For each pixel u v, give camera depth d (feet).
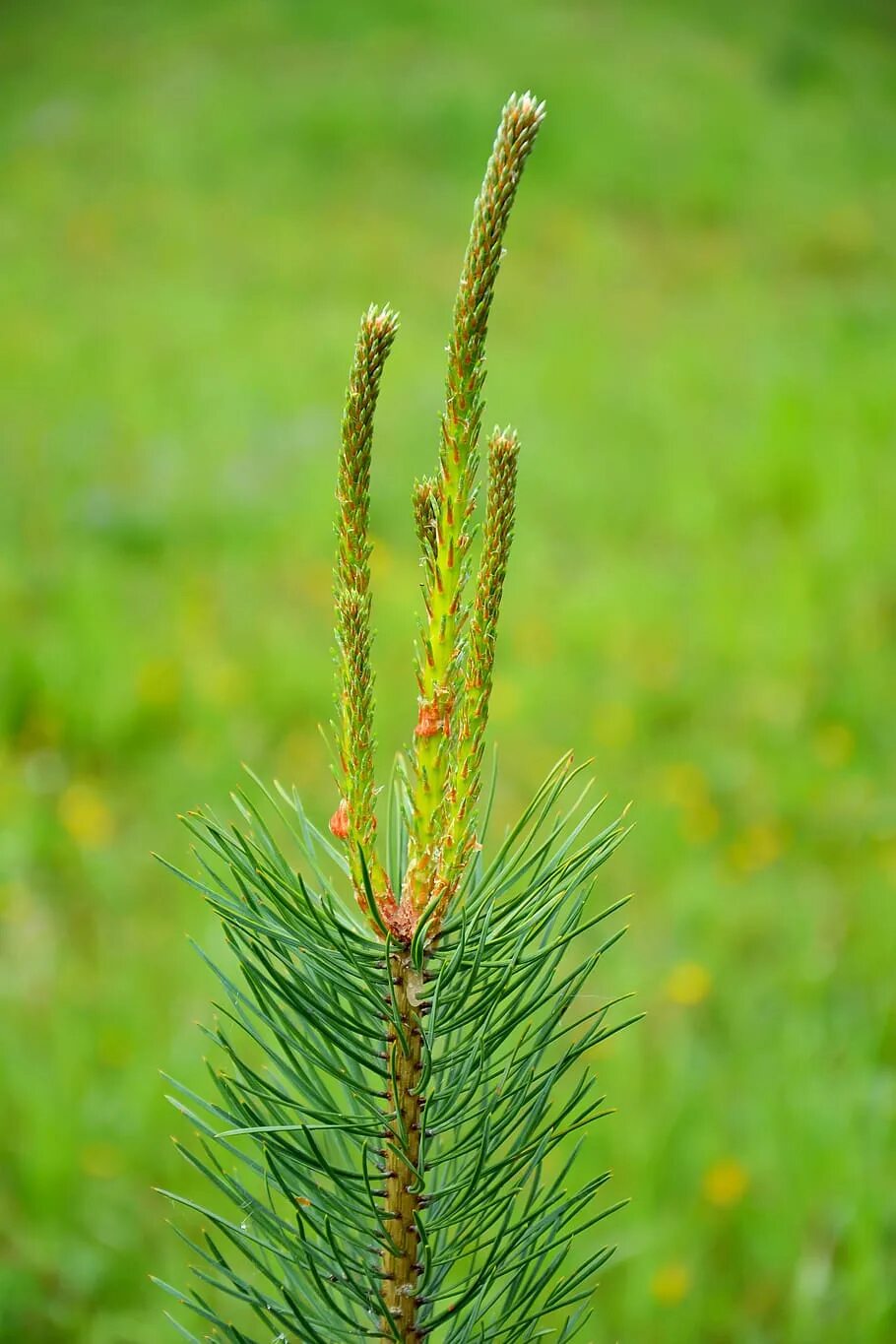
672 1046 12.03
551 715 18.95
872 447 29.60
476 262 3.48
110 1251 10.00
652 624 21.63
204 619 21.39
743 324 42.68
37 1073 11.58
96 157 56.44
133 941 13.87
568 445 30.58
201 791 16.69
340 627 3.81
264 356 37.17
